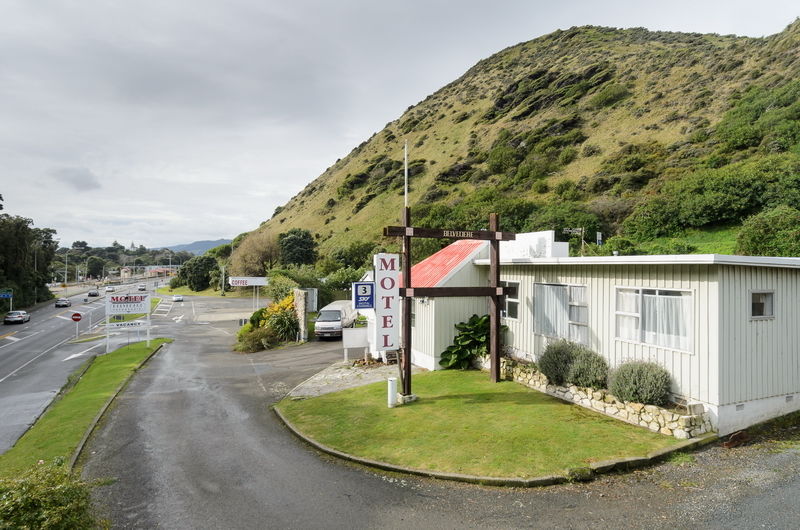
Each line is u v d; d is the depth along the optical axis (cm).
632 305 964
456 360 1376
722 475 685
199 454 868
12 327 3794
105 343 2723
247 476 759
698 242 3341
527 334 1273
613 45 9012
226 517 623
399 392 1164
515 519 586
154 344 2520
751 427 861
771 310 900
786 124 3856
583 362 1012
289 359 1891
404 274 1090
